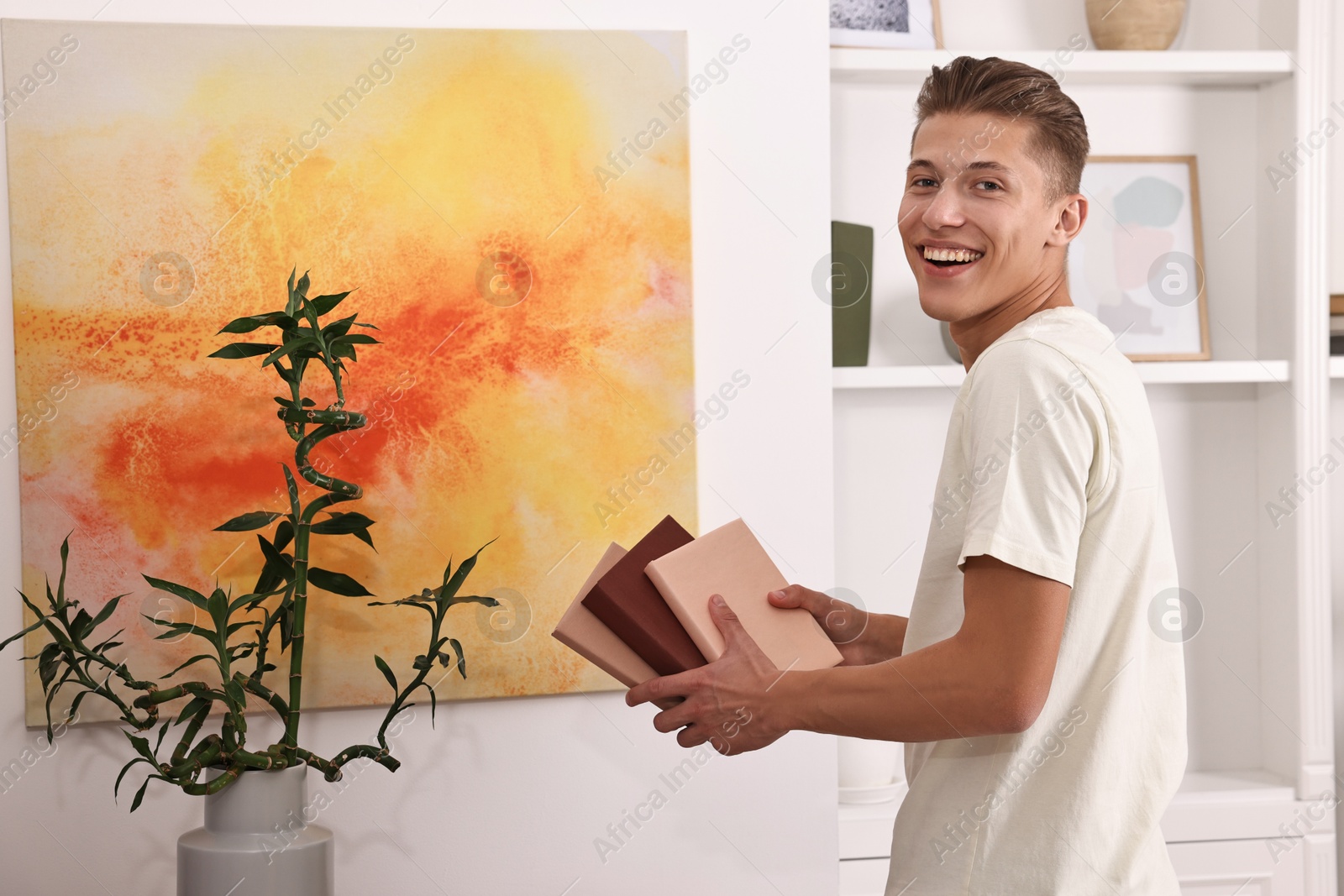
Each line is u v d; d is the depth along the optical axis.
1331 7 1.69
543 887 1.50
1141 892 0.90
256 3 1.42
